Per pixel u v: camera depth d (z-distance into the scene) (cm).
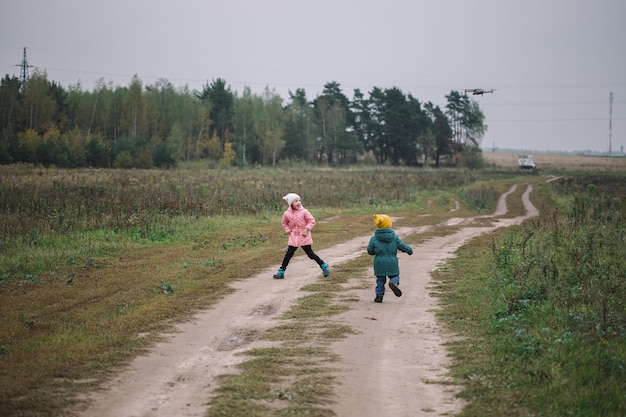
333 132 12088
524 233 2295
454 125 13475
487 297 1286
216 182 4650
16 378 800
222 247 2036
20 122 9294
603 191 4481
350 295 1366
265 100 13025
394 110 12331
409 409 713
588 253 1574
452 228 2844
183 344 988
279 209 3291
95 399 734
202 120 10812
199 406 716
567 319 1023
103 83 10862
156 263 1708
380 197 4394
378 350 955
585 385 762
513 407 710
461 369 852
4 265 1581
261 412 694
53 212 2455
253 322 1137
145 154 8019
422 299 1330
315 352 940
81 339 990
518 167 12525
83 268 1609
